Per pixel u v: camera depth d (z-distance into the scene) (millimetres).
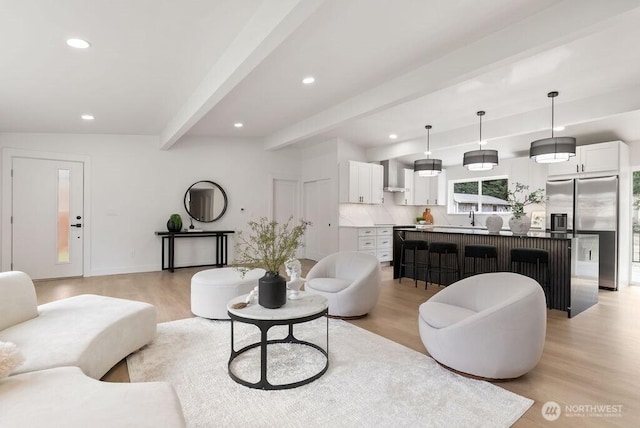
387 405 2098
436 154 7402
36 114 4484
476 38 3016
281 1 2273
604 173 5539
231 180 7285
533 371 2553
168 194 6621
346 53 3271
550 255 4227
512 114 5109
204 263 7031
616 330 3447
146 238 6414
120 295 4648
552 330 3453
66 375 1696
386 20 2703
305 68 3617
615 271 5363
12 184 5281
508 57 2836
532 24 2686
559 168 6031
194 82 3797
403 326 3555
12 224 5285
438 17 2680
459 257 5262
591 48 3139
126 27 2549
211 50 3078
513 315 2285
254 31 2604
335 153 7391
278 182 8008
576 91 4207
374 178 7645
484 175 8023
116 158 6148
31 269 5449
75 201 5797
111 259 6105
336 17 2645
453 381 2391
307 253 8312
